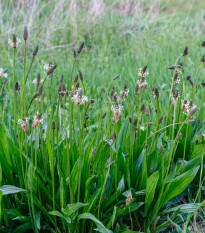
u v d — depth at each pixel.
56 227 0.67
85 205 0.63
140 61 1.49
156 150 0.72
